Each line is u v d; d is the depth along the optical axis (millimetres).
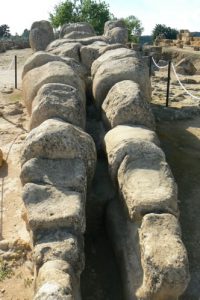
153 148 4566
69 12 32344
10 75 13867
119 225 4414
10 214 5418
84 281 4199
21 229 5082
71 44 10070
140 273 3701
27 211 3947
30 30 13336
